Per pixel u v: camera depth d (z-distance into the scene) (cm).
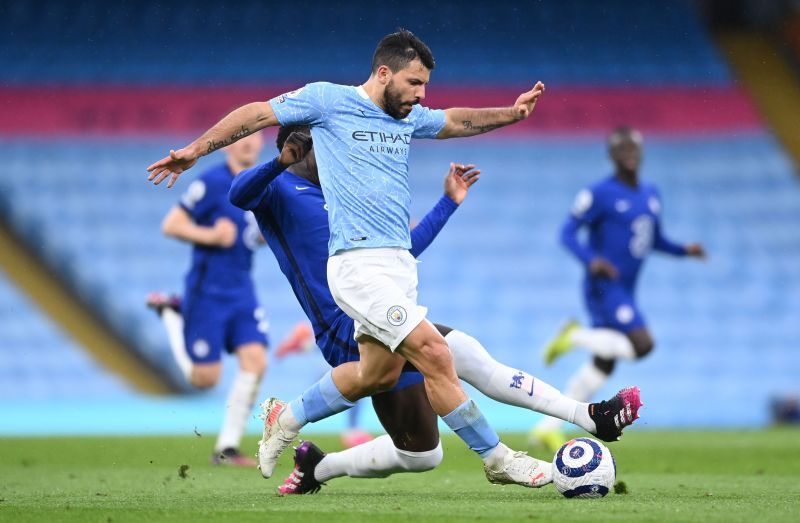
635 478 2659
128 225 7694
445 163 8106
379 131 1922
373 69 1947
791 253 7744
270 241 2130
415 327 1827
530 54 8788
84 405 6581
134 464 3178
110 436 4722
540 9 8962
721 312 7425
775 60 9388
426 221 2127
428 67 1930
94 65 8512
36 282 7425
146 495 2111
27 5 8800
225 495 2105
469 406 1873
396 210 1902
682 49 8862
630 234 3969
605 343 3862
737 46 9550
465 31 8906
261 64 8638
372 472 2095
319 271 2066
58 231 7625
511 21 8931
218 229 3241
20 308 7238
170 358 7019
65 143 8112
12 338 7094
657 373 7112
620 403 1927
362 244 1867
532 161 8169
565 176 8106
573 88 8562
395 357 1911
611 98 8506
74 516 1680
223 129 1859
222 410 6344
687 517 1603
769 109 8950
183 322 3366
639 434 4988
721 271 7612
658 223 4025
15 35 8656
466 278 7569
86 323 7244
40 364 7000
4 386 6869
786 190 8100
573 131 8350
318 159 1927
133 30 8725
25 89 8338
